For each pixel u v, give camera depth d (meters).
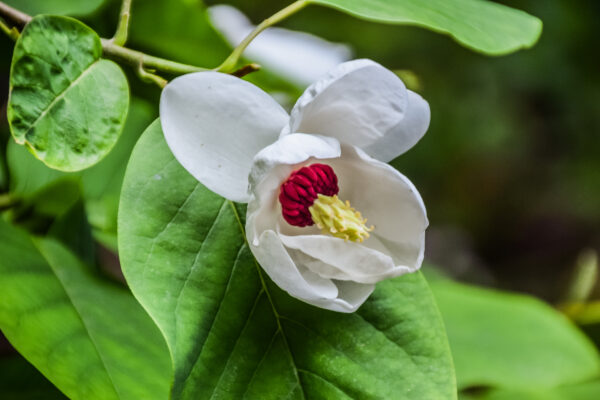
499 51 0.57
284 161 0.50
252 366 0.53
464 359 0.79
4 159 0.64
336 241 0.52
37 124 0.51
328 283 0.52
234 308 0.53
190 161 0.52
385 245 0.53
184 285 0.52
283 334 0.53
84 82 0.52
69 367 0.54
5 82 0.78
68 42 0.52
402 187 0.52
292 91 0.72
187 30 0.67
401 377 0.53
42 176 0.63
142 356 0.56
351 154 0.53
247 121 0.52
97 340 0.56
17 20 0.54
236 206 0.54
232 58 0.54
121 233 0.52
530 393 0.80
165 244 0.53
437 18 0.56
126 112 0.53
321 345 0.54
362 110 0.52
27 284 0.57
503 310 0.83
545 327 0.82
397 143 0.54
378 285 0.55
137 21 0.66
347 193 0.54
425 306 0.54
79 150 0.52
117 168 0.67
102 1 0.62
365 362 0.53
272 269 0.51
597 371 0.79
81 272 0.60
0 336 0.69
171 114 0.51
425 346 0.54
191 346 0.52
